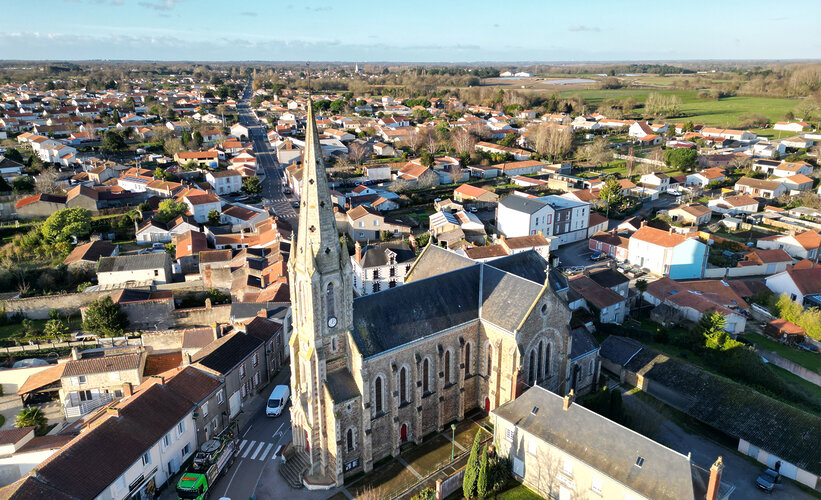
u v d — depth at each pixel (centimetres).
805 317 10525
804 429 7025
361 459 6938
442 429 7688
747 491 6594
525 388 7488
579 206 16425
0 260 13425
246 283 11800
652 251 14000
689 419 7938
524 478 6719
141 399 6912
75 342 10400
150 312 10762
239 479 6875
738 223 17112
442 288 7694
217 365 8069
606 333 10381
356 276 12500
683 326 10856
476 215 18275
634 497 5581
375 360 6700
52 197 17300
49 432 8169
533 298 7381
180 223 15762
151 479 6544
